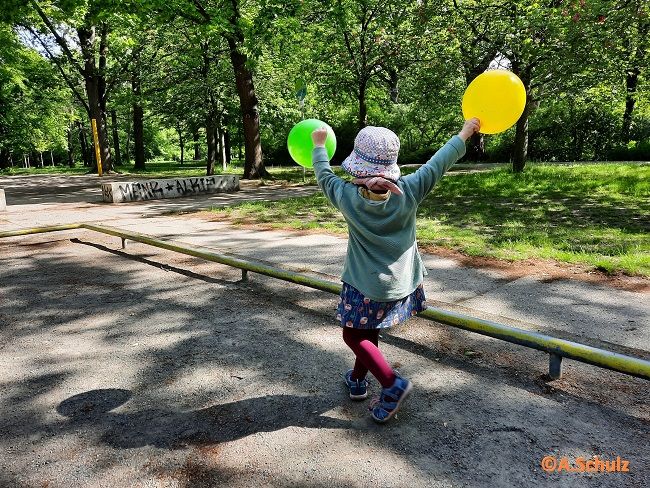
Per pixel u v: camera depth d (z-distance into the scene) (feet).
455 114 87.35
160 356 11.07
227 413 8.71
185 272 18.04
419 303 8.29
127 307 14.39
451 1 47.24
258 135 59.26
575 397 9.03
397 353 11.00
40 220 31.37
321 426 8.27
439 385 9.55
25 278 17.66
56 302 14.94
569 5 36.47
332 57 59.62
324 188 7.89
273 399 9.15
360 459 7.39
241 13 52.80
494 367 10.27
